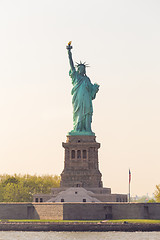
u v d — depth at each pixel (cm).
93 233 19612
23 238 18275
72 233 19725
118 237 18188
